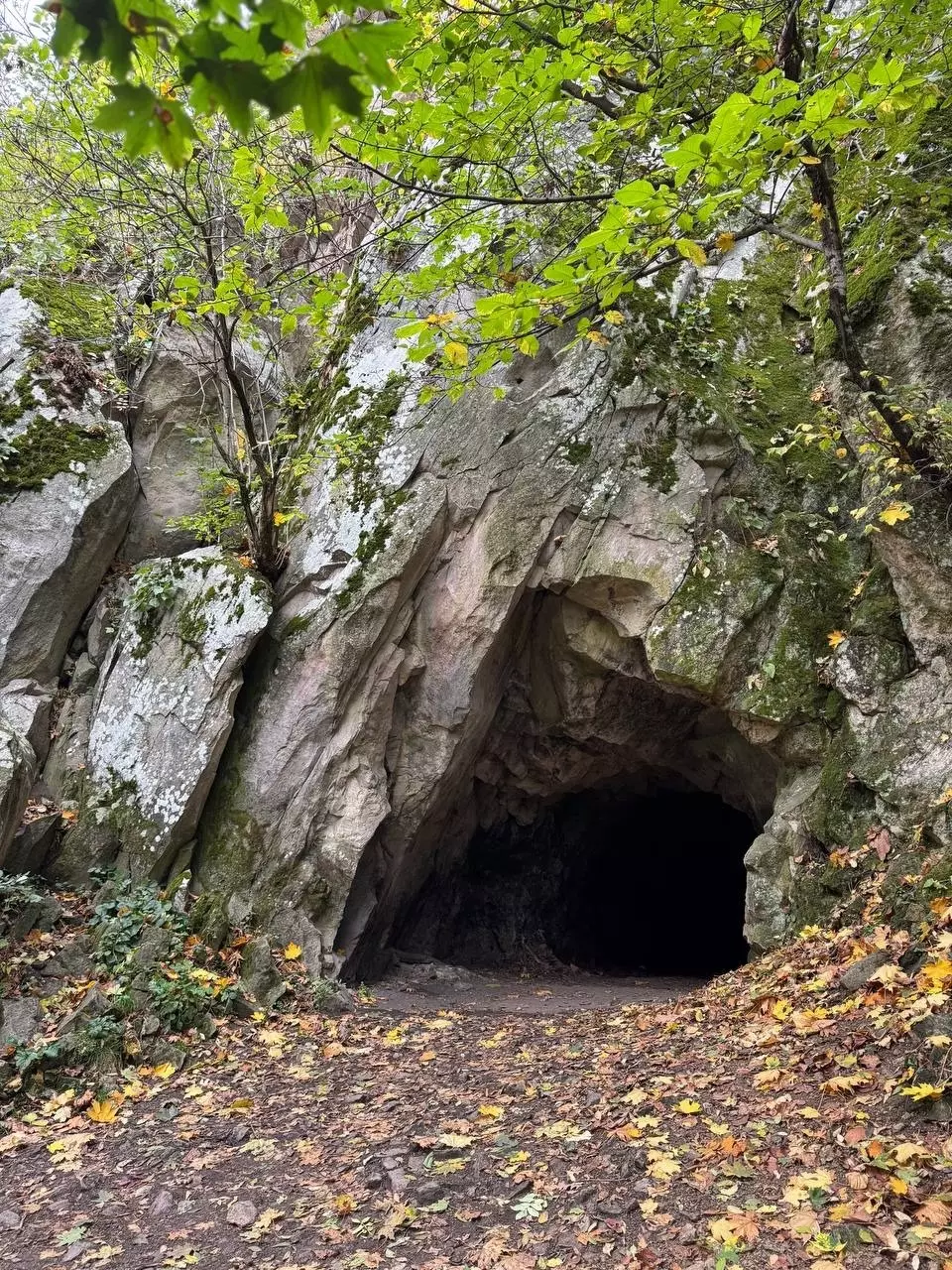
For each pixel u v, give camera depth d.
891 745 5.96
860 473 6.74
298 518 7.78
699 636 6.90
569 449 7.30
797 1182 2.97
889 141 6.17
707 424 7.16
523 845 10.59
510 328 3.76
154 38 1.40
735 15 4.30
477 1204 3.25
